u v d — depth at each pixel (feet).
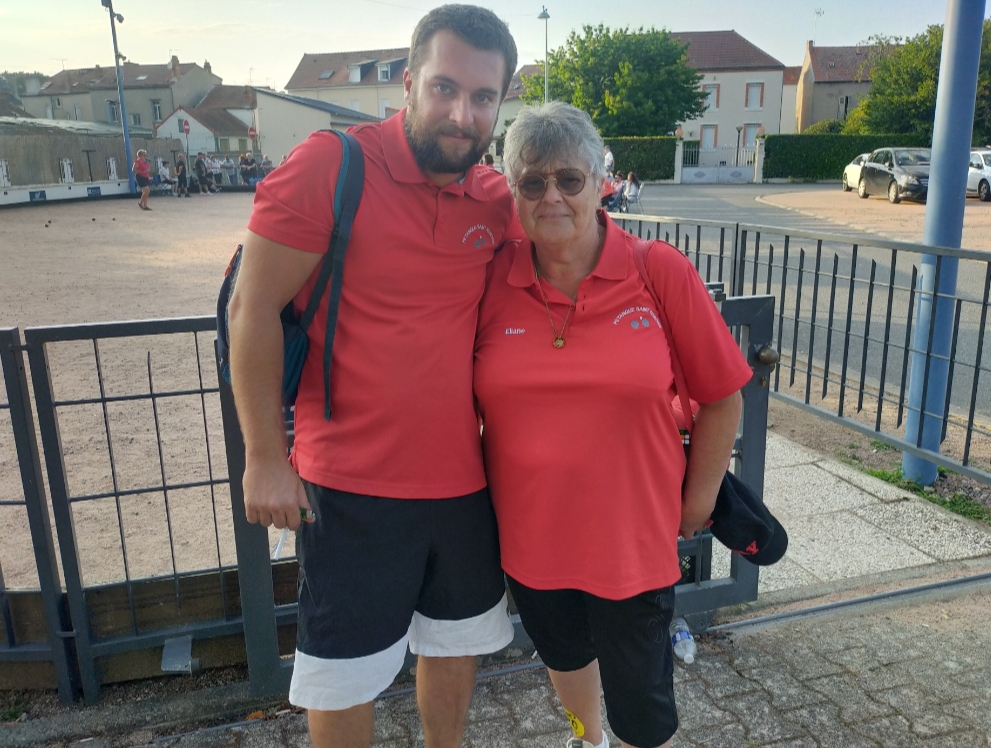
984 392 19.43
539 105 5.97
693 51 202.18
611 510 5.99
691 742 7.96
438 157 5.61
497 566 6.73
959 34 12.82
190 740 8.11
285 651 9.18
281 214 5.50
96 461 15.34
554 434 5.95
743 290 18.24
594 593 6.09
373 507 5.98
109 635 8.79
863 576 11.18
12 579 11.28
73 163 105.91
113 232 61.26
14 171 92.99
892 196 77.15
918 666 9.11
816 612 10.28
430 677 6.96
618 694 6.33
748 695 8.66
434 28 5.58
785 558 11.72
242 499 8.23
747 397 9.47
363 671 6.12
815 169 130.00
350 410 5.90
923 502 13.61
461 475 6.21
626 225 28.78
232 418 8.00
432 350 5.87
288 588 9.09
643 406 5.89
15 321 27.78
